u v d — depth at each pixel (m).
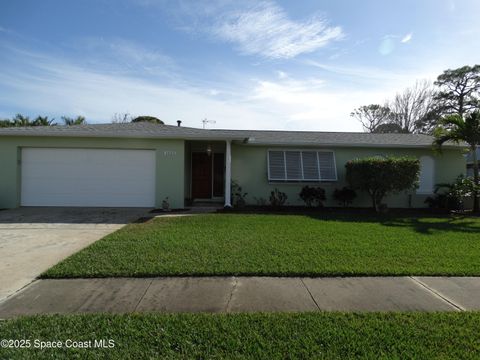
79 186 12.27
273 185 13.73
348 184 13.77
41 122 26.91
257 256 5.57
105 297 4.00
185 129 13.67
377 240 6.90
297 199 13.70
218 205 13.51
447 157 14.23
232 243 6.46
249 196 13.73
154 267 4.95
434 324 3.35
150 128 13.63
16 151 12.02
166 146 12.20
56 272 4.71
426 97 35.81
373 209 12.71
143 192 12.31
